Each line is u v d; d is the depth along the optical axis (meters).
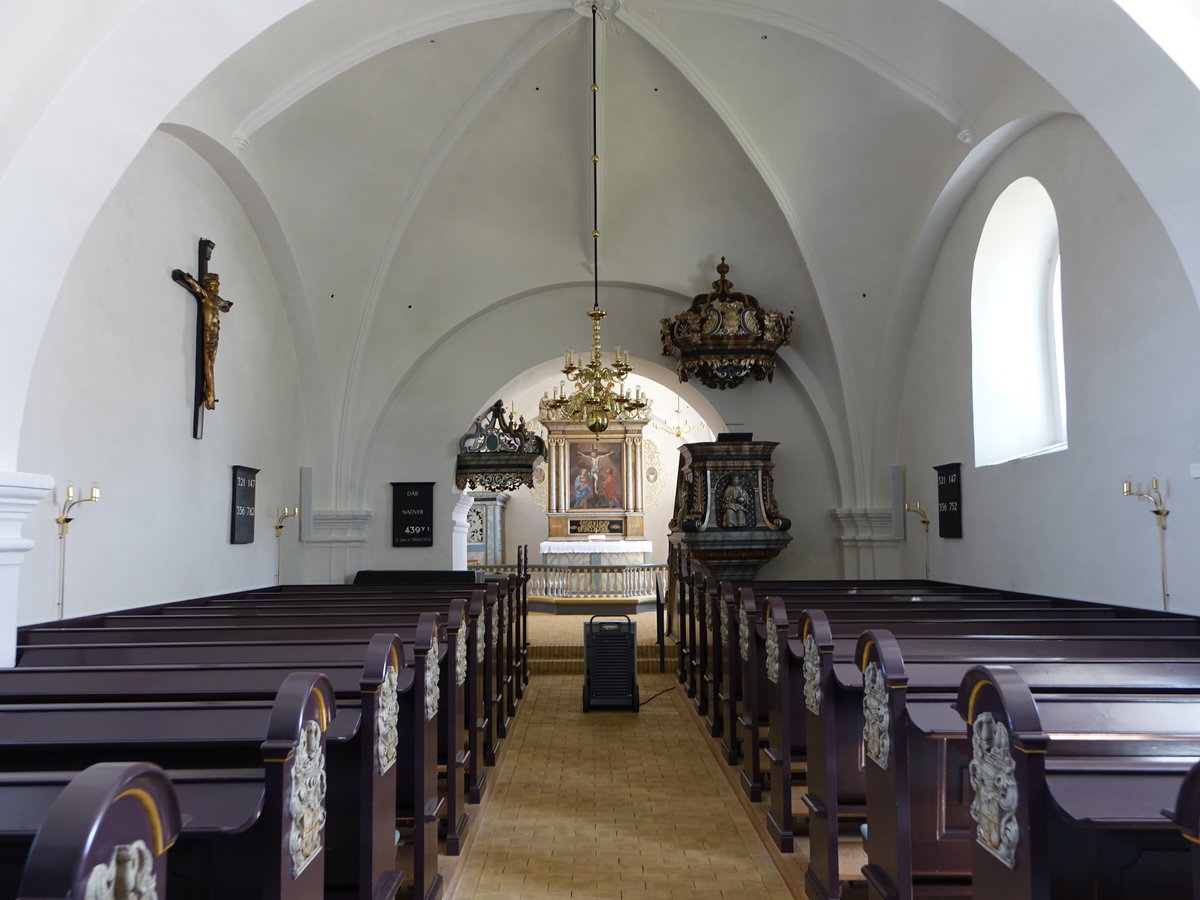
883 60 8.47
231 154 8.51
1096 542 7.31
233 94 8.02
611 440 21.47
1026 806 2.44
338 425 11.88
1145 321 6.62
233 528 9.28
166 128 7.63
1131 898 2.48
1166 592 6.43
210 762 3.15
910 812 3.54
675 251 11.92
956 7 5.46
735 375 11.62
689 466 12.54
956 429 9.99
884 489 11.90
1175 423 6.32
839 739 4.28
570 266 12.17
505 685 8.68
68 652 4.88
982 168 8.99
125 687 4.12
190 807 2.36
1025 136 8.28
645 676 11.73
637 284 12.33
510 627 9.05
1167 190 5.52
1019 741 2.43
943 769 3.56
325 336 11.51
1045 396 9.40
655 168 10.98
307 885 2.64
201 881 2.44
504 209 11.43
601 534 21.25
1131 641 5.04
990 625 5.91
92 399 6.56
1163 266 6.39
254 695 4.03
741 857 5.17
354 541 12.12
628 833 5.59
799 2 8.23
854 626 5.76
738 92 9.81
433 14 8.23
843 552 12.25
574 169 10.91
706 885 4.76
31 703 4.04
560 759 7.46
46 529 5.98
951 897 3.53
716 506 12.02
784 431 12.64
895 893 3.46
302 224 10.36
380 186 10.38
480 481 12.67
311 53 8.11
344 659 4.71
